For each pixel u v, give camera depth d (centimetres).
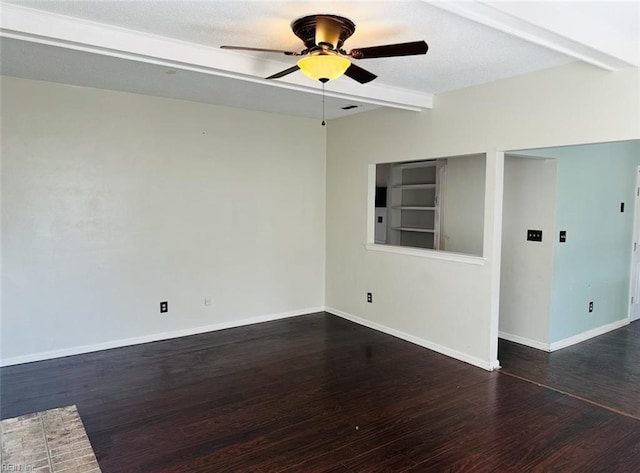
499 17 220
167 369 396
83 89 418
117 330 452
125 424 299
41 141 402
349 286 560
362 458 262
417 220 671
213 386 361
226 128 503
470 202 512
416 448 273
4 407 321
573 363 415
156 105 457
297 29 252
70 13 254
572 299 469
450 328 434
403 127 474
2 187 388
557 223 441
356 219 544
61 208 415
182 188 479
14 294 399
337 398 340
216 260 508
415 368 401
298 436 286
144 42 287
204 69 319
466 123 409
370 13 243
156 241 468
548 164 439
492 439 283
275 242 553
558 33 238
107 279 443
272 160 541
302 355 433
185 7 242
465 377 381
